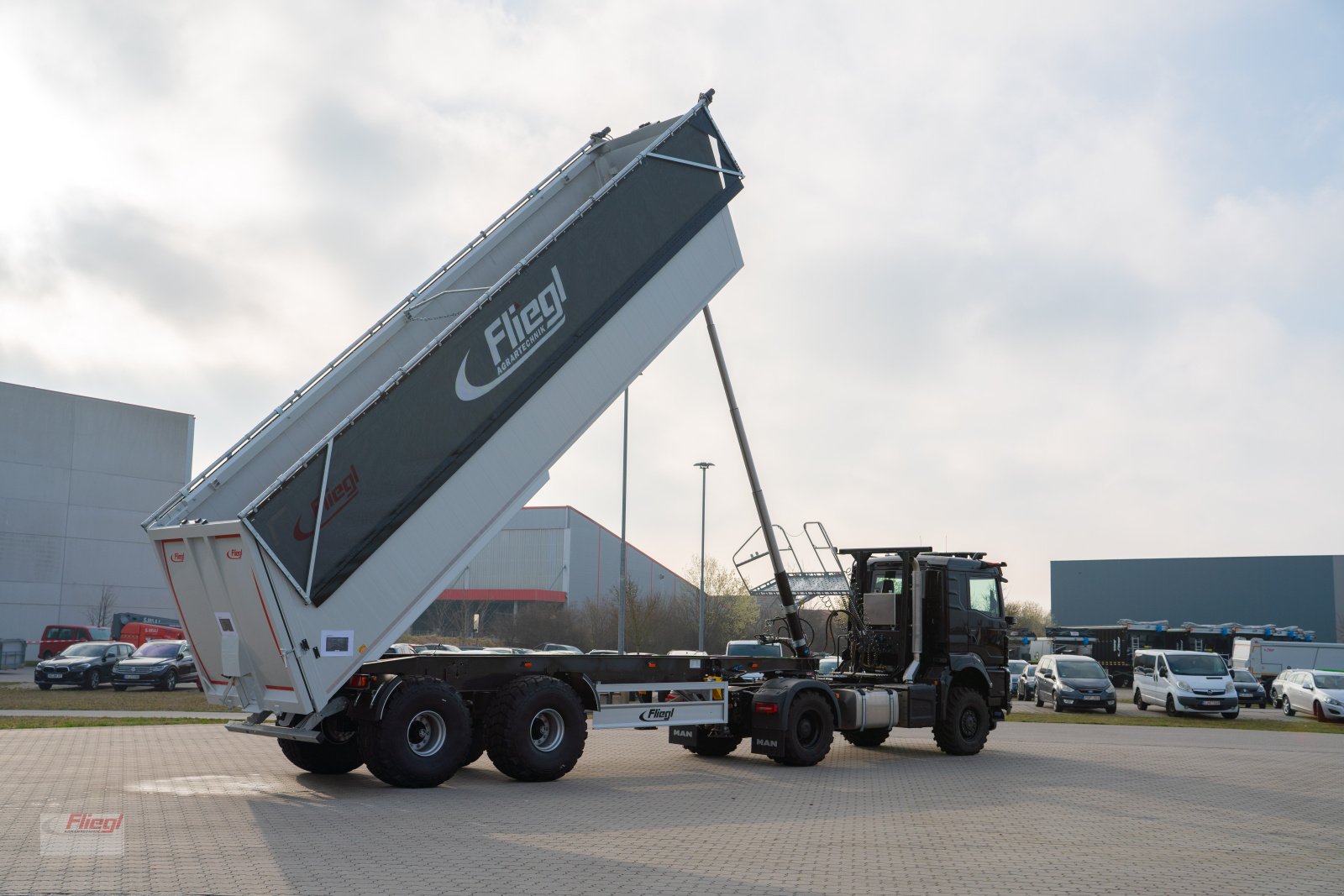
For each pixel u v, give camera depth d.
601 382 13.63
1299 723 27.88
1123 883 7.45
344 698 11.54
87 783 11.84
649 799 11.46
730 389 16.94
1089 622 84.81
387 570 11.52
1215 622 80.56
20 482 53.50
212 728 18.84
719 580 53.03
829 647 18.48
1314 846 9.09
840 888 7.17
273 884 6.92
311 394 12.73
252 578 10.72
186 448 60.94
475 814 10.06
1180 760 16.52
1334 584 77.31
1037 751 18.03
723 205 15.32
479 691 12.81
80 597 55.31
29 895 6.52
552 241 13.14
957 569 17.47
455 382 12.17
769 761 15.90
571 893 6.84
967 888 7.23
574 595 62.44
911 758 16.55
